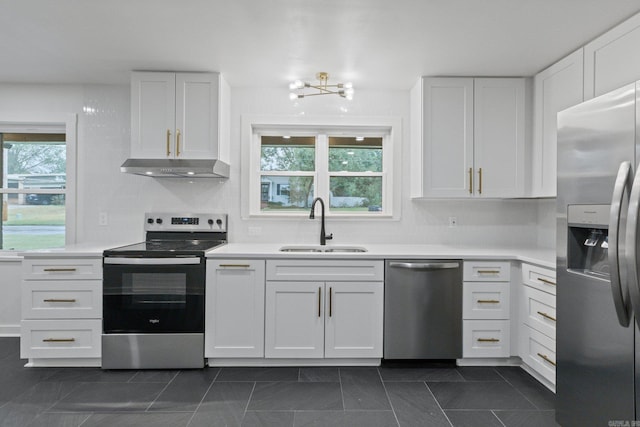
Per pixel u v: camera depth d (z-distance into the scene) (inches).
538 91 110.8
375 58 102.0
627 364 56.1
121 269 97.8
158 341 98.3
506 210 128.3
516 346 101.3
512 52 97.9
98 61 105.4
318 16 81.0
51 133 130.0
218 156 112.0
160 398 84.4
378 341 101.0
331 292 100.4
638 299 52.8
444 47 95.5
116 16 81.4
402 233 128.3
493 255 101.0
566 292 68.4
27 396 84.8
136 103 111.0
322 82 120.4
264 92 126.1
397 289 100.7
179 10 79.0
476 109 113.8
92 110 125.6
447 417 77.6
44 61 105.7
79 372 97.1
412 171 125.2
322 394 86.7
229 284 99.6
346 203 132.2
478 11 78.6
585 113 63.6
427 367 102.2
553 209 119.7
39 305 97.5
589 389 63.2
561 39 90.5
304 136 130.9
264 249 106.7
